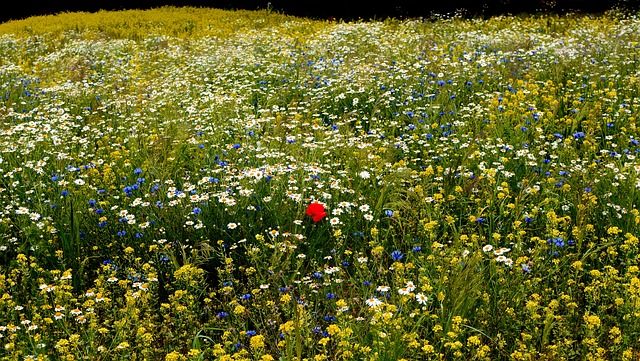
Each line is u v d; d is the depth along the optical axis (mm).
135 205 4562
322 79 8484
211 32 17406
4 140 6141
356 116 7301
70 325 3520
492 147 5527
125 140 6383
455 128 6473
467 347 3242
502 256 3699
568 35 13289
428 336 3432
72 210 4348
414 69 8484
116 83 9797
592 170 5172
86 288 4141
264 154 5246
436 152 5840
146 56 12633
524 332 3379
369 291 3697
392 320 3018
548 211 4484
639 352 3268
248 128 6059
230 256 4297
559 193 4840
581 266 3807
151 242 4414
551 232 3969
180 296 3561
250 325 3703
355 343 3115
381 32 14031
